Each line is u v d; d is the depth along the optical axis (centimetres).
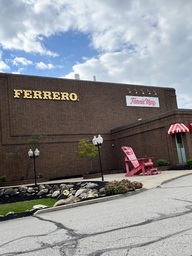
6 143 2455
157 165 2258
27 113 2605
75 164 2745
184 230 505
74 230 605
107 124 3047
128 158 2041
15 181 2305
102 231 568
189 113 2212
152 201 870
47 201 1416
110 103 3130
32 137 2461
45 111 2700
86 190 1353
